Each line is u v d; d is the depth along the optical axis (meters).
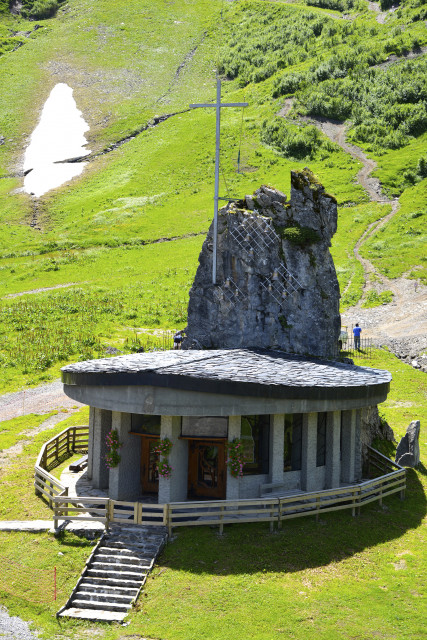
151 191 114.81
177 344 39.09
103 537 22.75
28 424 37.56
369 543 23.38
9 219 107.31
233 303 31.27
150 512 24.53
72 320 59.31
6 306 63.50
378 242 82.44
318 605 19.55
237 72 179.12
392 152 117.50
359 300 66.56
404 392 44.41
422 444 35.84
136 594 20.14
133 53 196.88
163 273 75.62
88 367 25.83
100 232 95.56
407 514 26.23
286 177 109.31
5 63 189.62
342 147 122.12
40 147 143.25
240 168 118.25
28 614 19.81
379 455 30.70
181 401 23.02
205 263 32.22
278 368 26.31
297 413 25.89
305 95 142.75
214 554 21.77
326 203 31.05
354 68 147.88
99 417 26.95
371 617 19.09
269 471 25.16
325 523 24.34
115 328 57.59
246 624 18.61
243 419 24.75
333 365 29.14
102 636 18.61
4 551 22.64
